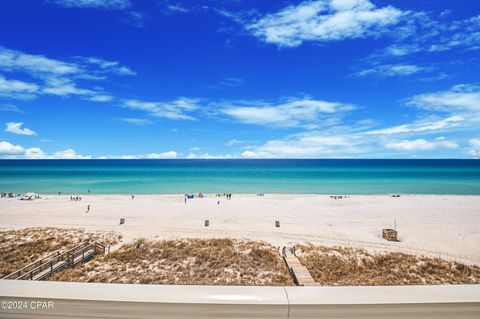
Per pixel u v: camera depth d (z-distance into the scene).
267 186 71.75
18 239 20.97
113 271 14.72
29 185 71.31
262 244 20.20
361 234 24.61
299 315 1.68
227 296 1.71
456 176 95.62
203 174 107.88
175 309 1.68
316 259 16.89
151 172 117.75
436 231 25.91
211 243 19.77
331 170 131.25
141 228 25.97
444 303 1.70
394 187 68.50
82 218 30.80
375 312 1.69
